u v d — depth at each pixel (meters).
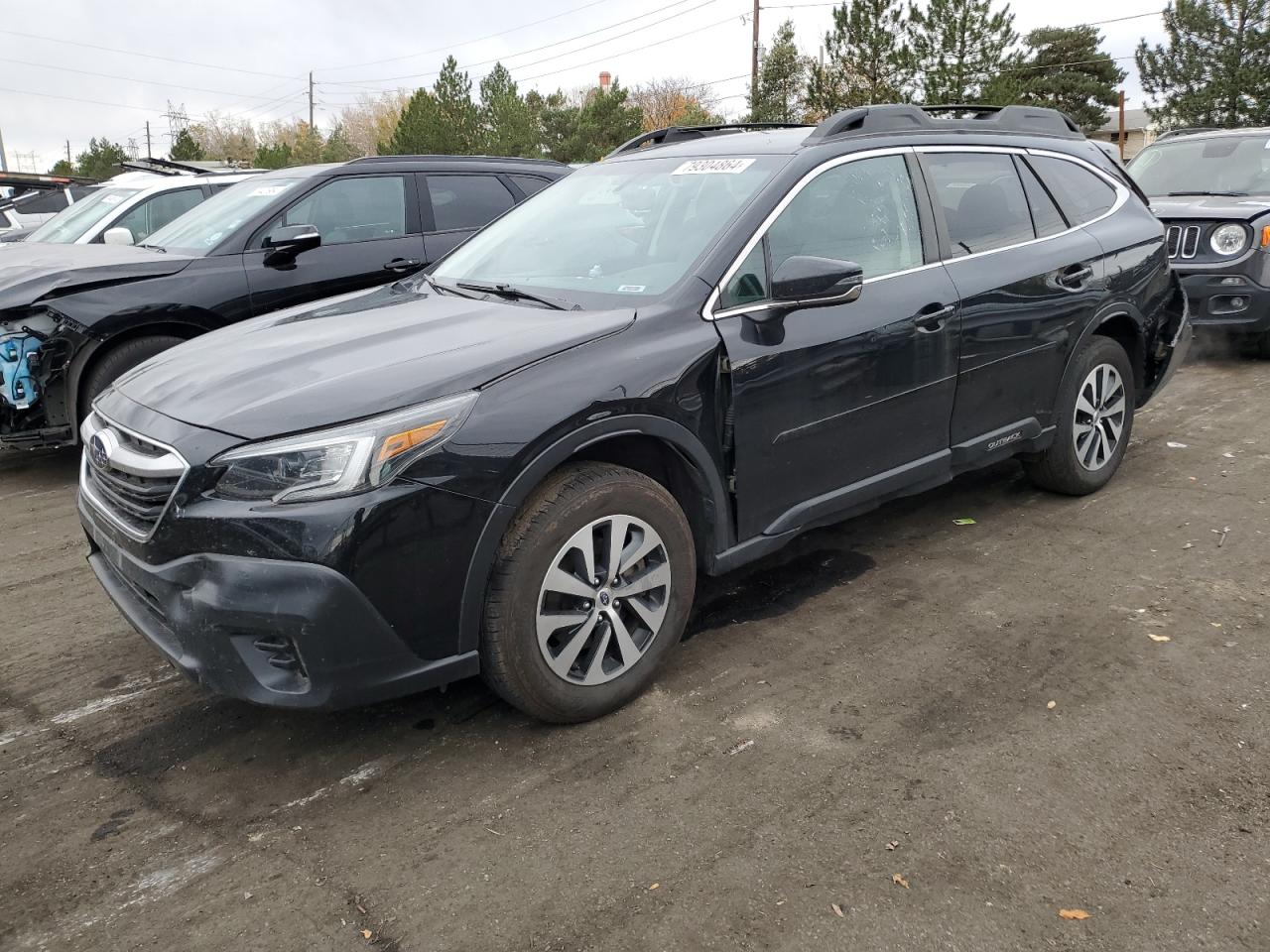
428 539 2.60
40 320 5.41
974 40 23.80
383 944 2.20
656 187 3.90
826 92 24.84
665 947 2.15
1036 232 4.44
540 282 3.68
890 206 3.87
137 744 3.05
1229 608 3.66
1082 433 4.75
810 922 2.20
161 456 2.66
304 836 2.58
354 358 2.94
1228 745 2.81
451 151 33.00
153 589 2.66
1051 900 2.24
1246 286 7.56
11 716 3.24
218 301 6.00
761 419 3.30
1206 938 2.12
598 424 2.87
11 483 5.98
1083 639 3.47
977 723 2.97
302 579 2.47
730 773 2.78
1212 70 28.95
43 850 2.56
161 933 2.26
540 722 3.07
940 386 3.89
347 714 3.17
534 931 2.21
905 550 4.36
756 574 4.17
